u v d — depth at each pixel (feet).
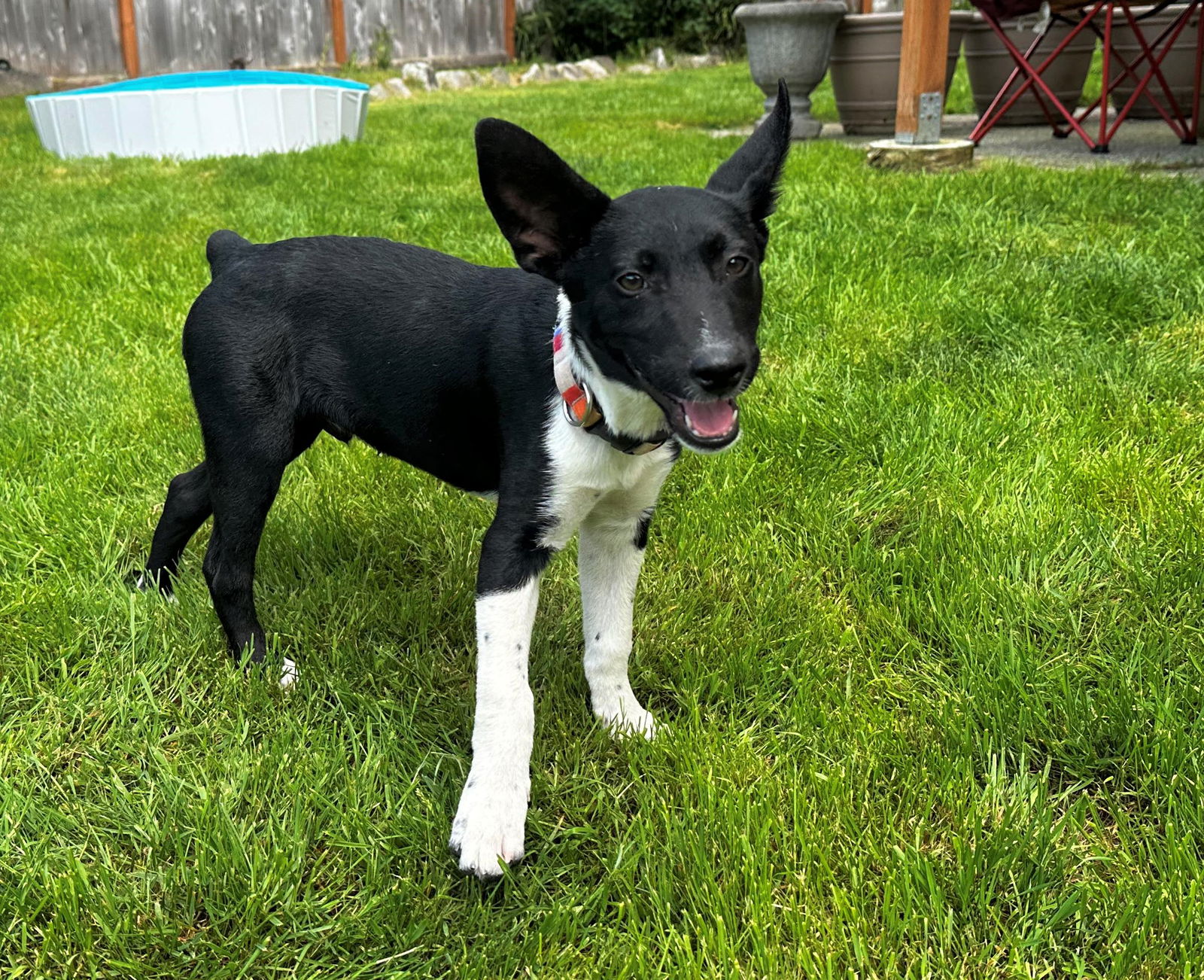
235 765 3.18
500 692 2.94
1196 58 11.02
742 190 3.04
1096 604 3.93
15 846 2.95
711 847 2.91
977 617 3.87
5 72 18.40
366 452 5.05
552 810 3.14
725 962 2.56
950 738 3.30
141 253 7.88
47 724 3.37
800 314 6.21
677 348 2.72
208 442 3.47
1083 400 5.20
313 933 2.72
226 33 20.17
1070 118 10.47
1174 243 7.03
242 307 3.40
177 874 2.83
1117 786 3.18
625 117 14.55
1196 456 4.71
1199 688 3.43
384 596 4.07
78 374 5.77
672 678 3.76
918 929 2.68
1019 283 6.50
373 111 16.30
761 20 11.90
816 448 4.98
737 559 4.25
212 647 3.78
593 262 2.89
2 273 7.44
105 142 12.60
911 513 4.51
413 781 3.15
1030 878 2.81
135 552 4.42
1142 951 2.58
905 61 9.56
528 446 3.03
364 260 3.47
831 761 3.25
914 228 7.52
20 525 4.42
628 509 3.21
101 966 2.65
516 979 2.64
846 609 4.01
